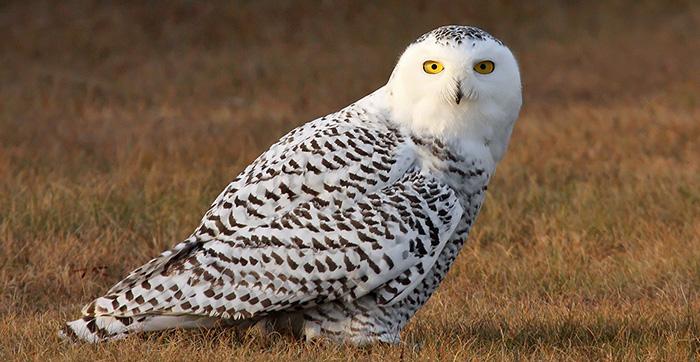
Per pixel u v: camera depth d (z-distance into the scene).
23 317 9.11
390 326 7.70
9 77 26.30
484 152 7.74
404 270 7.40
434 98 7.44
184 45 30.77
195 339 7.52
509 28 33.25
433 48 7.44
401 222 7.30
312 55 30.12
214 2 33.97
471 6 34.66
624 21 33.59
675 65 27.92
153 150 17.09
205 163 16.27
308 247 7.23
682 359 7.63
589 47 30.81
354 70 28.36
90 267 10.76
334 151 7.39
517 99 7.83
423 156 7.56
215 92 25.44
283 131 20.02
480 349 7.80
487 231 12.48
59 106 22.94
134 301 7.21
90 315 7.40
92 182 14.38
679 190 14.06
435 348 7.68
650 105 22.59
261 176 7.44
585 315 9.04
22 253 11.07
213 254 7.26
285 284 7.23
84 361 7.07
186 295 7.19
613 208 13.18
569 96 24.80
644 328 8.48
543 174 15.71
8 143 18.03
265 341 7.64
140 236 11.99
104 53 29.52
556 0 35.56
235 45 31.16
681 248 11.44
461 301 9.95
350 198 7.30
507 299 10.03
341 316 7.54
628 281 10.60
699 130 19.11
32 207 12.23
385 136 7.54
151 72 27.56
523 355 7.67
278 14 33.56
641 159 16.88
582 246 11.77
